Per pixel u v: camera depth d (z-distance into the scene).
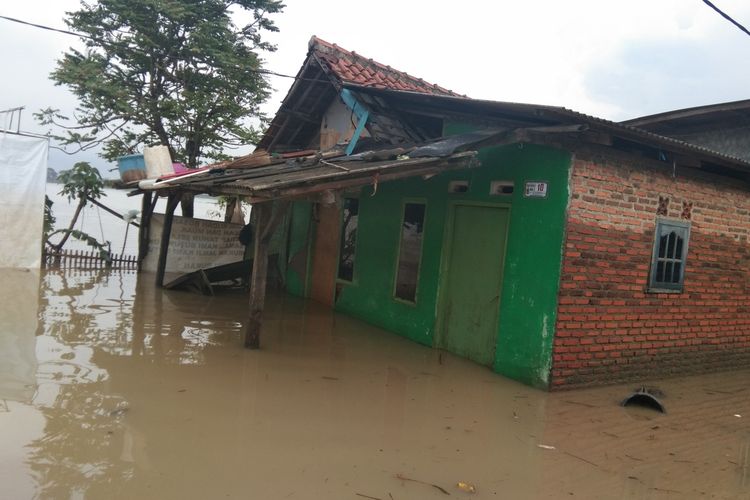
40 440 4.19
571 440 5.04
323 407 5.41
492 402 5.94
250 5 13.31
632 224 6.90
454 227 8.06
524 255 6.72
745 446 5.22
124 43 12.30
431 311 8.23
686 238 7.62
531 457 4.61
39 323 7.77
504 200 7.07
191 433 4.54
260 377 6.18
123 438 4.34
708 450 5.04
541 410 5.80
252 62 13.06
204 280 11.20
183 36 12.87
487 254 7.43
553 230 6.38
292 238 12.88
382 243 9.56
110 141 13.75
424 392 6.13
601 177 6.53
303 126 12.44
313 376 6.39
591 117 5.64
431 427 5.11
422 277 8.48
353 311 10.23
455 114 8.30
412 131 9.76
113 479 3.70
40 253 12.52
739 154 10.55
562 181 6.31
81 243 18.94
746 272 8.59
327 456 4.31
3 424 4.42
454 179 7.96
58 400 5.02
